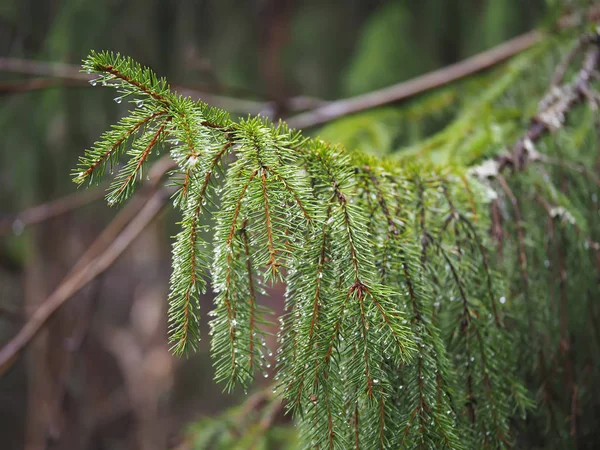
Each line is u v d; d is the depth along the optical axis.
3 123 1.63
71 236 2.43
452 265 0.70
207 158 0.62
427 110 1.39
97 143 0.61
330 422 0.61
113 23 1.62
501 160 0.81
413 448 0.63
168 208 2.00
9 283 2.85
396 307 0.63
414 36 1.75
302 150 0.67
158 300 4.07
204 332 3.43
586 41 0.97
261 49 2.02
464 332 0.69
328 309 0.62
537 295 0.77
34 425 2.51
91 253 1.46
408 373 0.65
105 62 0.62
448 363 0.65
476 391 0.69
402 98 1.39
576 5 1.11
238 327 0.62
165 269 3.97
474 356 0.69
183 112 0.62
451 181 0.74
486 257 0.71
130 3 1.65
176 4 1.74
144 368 3.90
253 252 0.63
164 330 3.98
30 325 1.32
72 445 3.41
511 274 0.76
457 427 0.67
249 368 0.62
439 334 0.68
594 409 0.80
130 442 3.79
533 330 0.76
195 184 0.62
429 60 1.75
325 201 0.65
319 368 0.61
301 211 0.62
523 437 0.76
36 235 2.40
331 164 0.66
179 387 3.68
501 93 1.05
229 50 1.94
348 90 1.82
